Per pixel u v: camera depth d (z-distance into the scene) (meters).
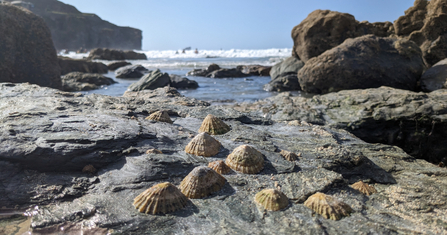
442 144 0.52
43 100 0.41
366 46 1.01
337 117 0.60
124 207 0.23
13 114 0.33
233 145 0.32
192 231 0.20
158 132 0.34
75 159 0.27
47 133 0.29
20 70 0.94
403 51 1.00
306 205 0.23
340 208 0.22
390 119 0.55
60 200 0.24
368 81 0.99
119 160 0.28
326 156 0.30
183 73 2.09
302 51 1.44
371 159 0.34
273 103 0.75
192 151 0.30
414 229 0.20
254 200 0.23
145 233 0.20
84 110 0.38
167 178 0.26
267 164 0.28
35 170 0.27
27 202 0.24
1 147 0.26
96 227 0.21
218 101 0.93
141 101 0.47
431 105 0.53
